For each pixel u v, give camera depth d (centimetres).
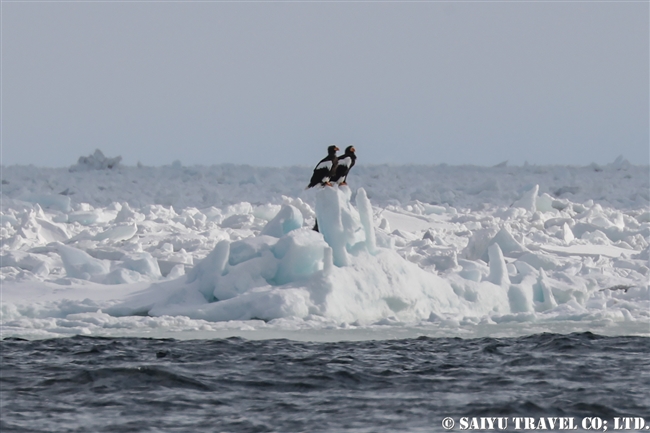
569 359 4969
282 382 4366
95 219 12262
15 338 5500
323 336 5706
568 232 11425
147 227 11256
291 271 6631
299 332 5850
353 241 6762
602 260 9381
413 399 4056
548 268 8512
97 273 7712
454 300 6838
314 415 3791
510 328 6203
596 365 4800
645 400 4062
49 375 4453
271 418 3741
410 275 6731
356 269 6569
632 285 7956
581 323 6494
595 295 7600
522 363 4862
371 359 4950
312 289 6391
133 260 7794
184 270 7919
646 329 6175
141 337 5588
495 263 7294
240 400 4031
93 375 4403
